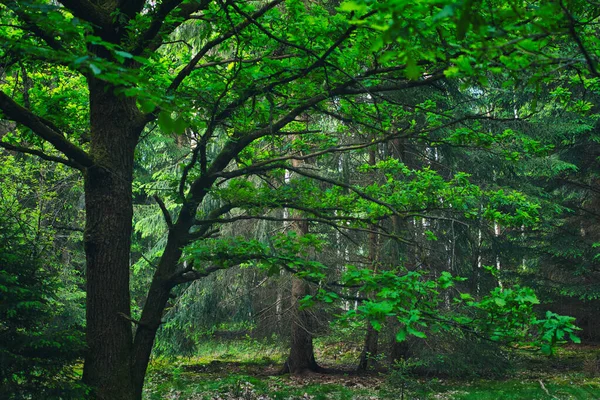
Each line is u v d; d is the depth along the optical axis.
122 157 5.97
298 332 14.45
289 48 6.46
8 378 5.61
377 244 14.05
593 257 16.34
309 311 13.86
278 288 14.72
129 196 6.03
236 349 18.11
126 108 6.04
